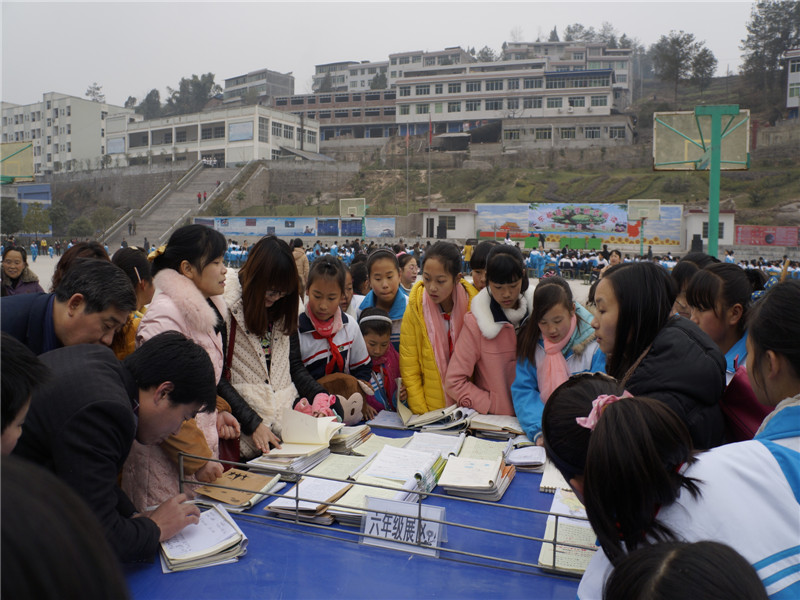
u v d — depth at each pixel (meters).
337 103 58.53
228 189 43.84
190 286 2.15
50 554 0.50
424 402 2.88
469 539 1.70
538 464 2.20
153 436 1.67
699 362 1.60
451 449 2.31
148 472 1.89
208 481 1.95
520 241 32.19
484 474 1.98
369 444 2.38
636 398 1.11
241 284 2.42
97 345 1.63
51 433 1.41
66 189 53.66
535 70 52.22
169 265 2.21
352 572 1.52
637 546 1.04
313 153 53.88
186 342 1.66
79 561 0.52
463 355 2.76
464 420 2.60
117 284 1.74
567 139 48.06
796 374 1.28
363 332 3.09
